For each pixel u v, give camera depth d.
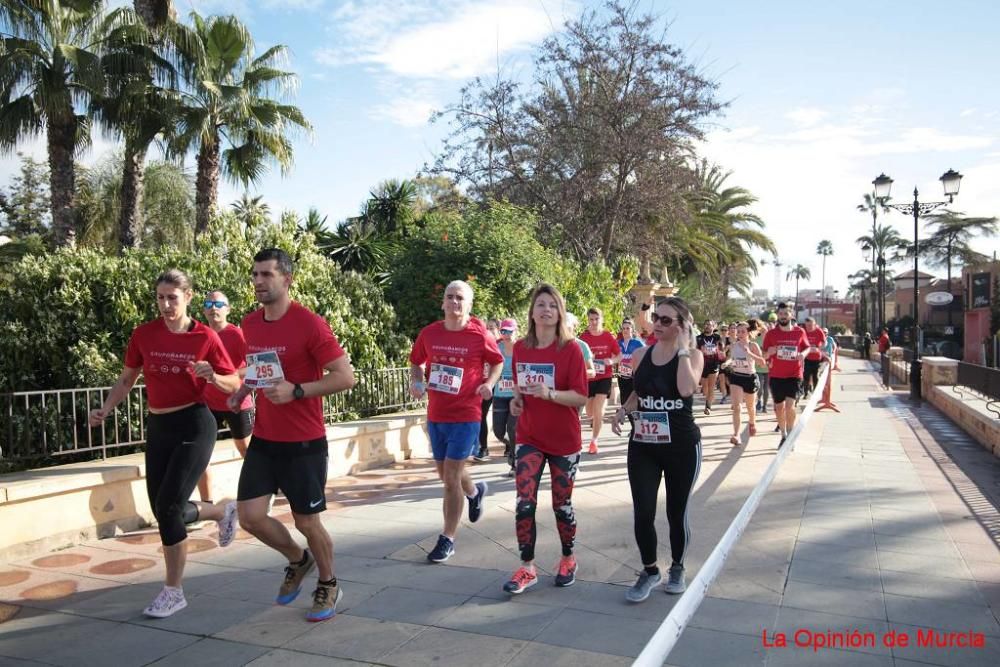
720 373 17.05
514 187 21.42
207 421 4.25
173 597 4.11
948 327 51.56
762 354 10.67
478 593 4.38
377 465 8.67
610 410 15.18
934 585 4.47
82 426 6.45
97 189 19.19
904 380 23.08
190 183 20.48
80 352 7.54
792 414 10.19
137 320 8.07
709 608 4.11
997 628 3.84
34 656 3.57
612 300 18.48
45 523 5.21
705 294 32.94
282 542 3.98
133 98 13.38
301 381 3.88
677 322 4.23
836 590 4.38
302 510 3.87
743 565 4.84
